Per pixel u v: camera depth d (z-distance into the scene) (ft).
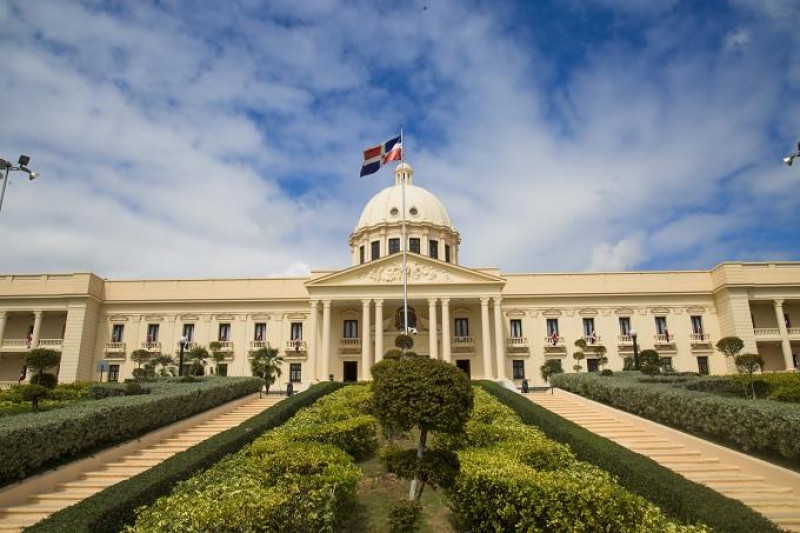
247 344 161.48
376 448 56.34
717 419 54.49
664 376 93.76
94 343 161.48
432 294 143.23
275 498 29.14
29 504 43.01
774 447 47.78
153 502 36.27
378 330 141.69
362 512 39.04
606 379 86.69
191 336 162.61
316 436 50.93
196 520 26.91
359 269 145.18
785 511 39.63
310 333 160.35
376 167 109.09
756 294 157.58
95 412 54.03
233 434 55.16
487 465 36.45
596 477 42.60
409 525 32.83
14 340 160.45
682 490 36.11
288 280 168.45
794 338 155.33
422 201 182.29
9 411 61.52
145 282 168.66
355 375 152.97
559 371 136.77
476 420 65.46
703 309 162.81
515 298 162.81
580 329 161.38
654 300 163.63
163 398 66.44
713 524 31.17
